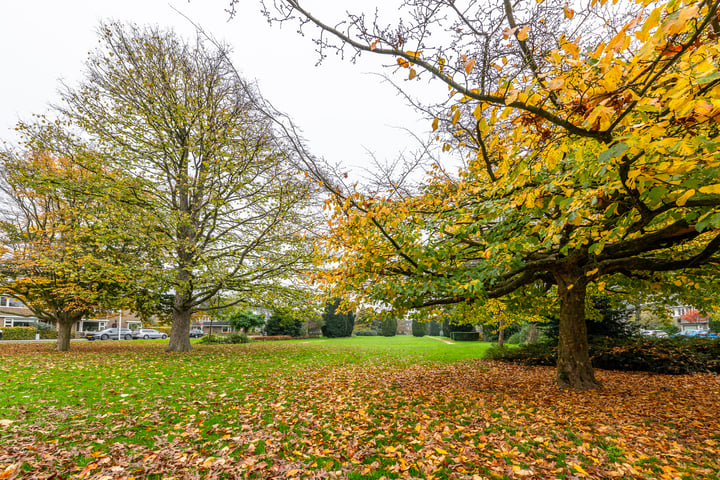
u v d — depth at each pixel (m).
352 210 4.68
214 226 14.16
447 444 4.00
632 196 2.90
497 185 4.34
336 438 4.18
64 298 14.00
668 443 4.11
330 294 7.43
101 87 13.19
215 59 11.60
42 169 12.55
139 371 8.86
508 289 6.65
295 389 7.11
